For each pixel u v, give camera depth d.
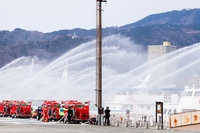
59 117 96.81
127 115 93.38
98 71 89.31
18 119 110.38
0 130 66.62
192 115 74.81
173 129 77.00
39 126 79.44
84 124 90.94
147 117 111.75
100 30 89.88
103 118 89.94
